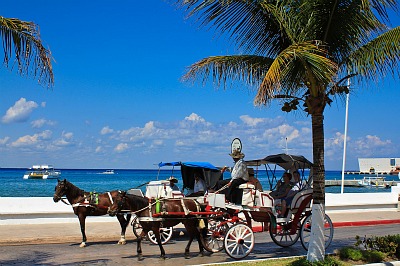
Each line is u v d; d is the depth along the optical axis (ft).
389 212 90.43
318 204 37.99
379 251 41.83
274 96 38.50
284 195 49.34
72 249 49.49
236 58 37.88
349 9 35.06
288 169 53.88
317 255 37.76
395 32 34.40
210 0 35.40
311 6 35.14
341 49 37.68
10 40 29.73
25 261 42.55
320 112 37.81
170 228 52.90
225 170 55.93
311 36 36.06
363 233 64.80
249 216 47.73
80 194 51.70
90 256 45.19
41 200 66.44
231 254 43.27
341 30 36.27
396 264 38.78
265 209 46.24
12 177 423.23
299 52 31.63
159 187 55.26
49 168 386.73
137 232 59.47
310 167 52.19
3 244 52.19
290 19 35.50
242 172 46.24
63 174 560.61
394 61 35.53
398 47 34.73
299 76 36.29
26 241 53.21
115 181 321.32
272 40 38.83
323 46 35.76
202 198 46.65
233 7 36.37
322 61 31.53
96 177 422.00
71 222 67.51
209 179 55.83
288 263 38.37
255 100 30.86
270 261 39.86
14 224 64.44
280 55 31.73
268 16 37.50
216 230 47.73
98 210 51.75
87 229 61.41
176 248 50.29
